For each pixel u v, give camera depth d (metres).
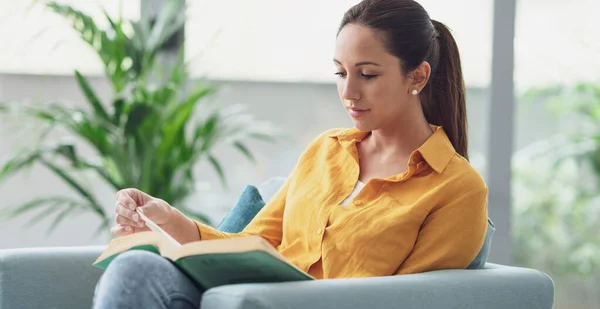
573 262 3.43
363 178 1.76
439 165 1.67
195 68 3.37
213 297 1.29
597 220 3.45
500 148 3.27
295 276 1.38
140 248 1.53
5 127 3.35
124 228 1.67
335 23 3.36
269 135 3.11
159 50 3.09
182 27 3.32
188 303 1.35
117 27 2.95
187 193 3.09
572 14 3.38
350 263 1.63
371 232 1.63
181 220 1.75
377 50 1.65
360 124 1.70
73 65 3.40
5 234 3.37
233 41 3.39
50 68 3.39
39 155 2.89
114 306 1.28
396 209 1.65
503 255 3.29
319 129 3.40
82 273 1.84
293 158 3.40
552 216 3.42
